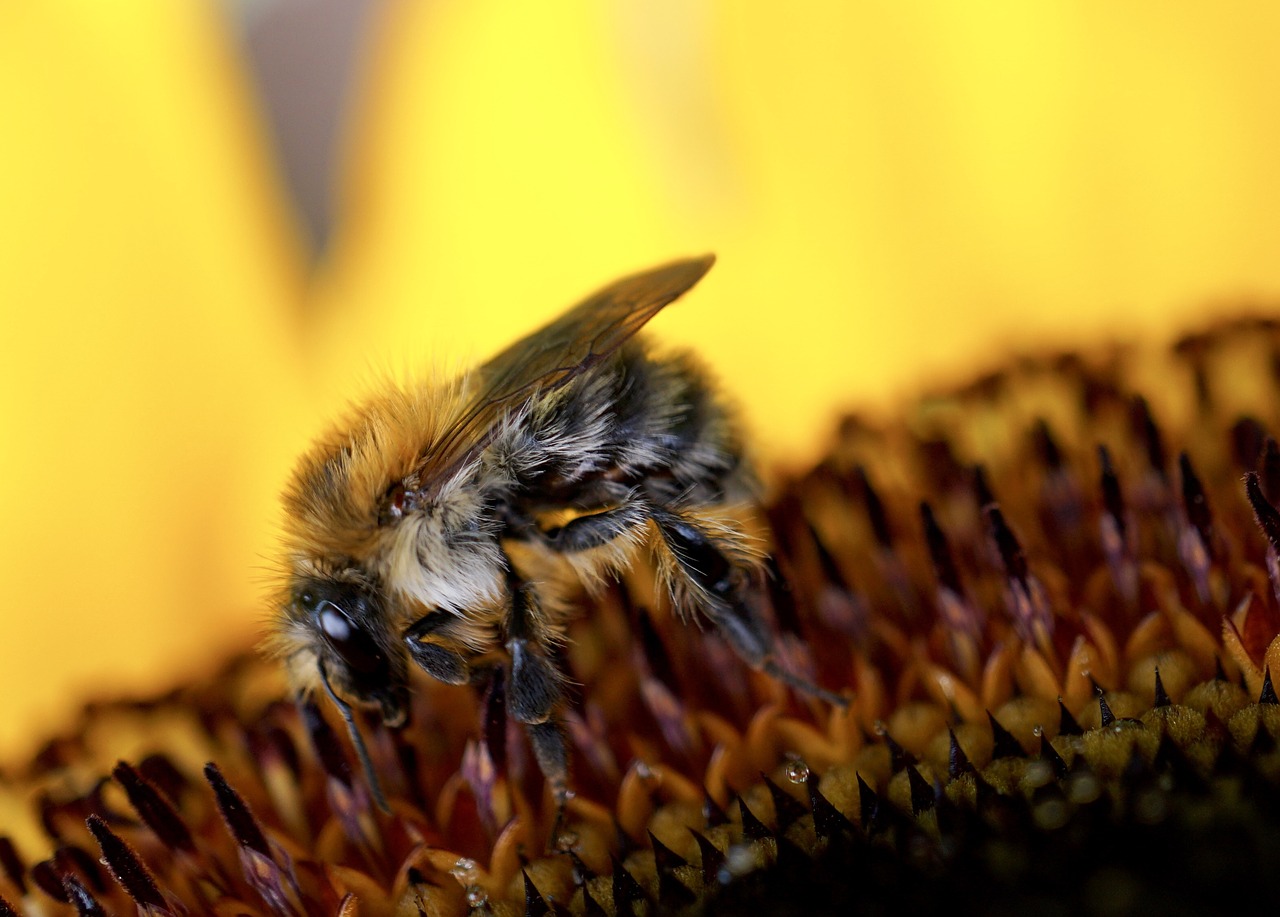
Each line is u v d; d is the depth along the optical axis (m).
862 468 0.11
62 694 0.12
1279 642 0.10
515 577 0.10
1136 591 0.10
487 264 0.12
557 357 0.10
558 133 0.12
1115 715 0.10
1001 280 0.12
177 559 0.12
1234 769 0.10
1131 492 0.11
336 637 0.10
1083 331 0.12
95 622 0.12
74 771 0.11
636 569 0.11
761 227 0.12
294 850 0.10
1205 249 0.12
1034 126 0.12
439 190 0.12
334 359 0.12
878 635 0.10
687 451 0.11
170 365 0.12
